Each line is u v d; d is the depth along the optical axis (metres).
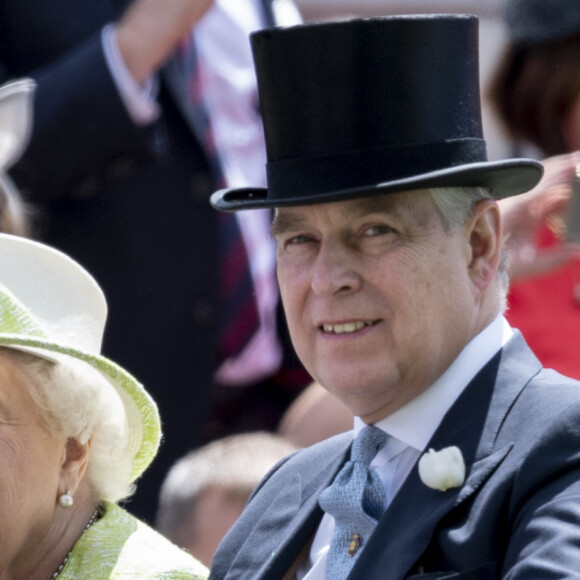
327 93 12.95
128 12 21.47
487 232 13.26
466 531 12.09
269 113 13.28
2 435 14.40
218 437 23.25
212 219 22.23
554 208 18.11
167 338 21.92
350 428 20.94
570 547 11.22
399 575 12.12
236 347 22.97
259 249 23.00
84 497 15.30
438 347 12.96
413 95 12.91
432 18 12.98
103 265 21.75
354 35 12.88
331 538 13.52
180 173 22.03
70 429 14.73
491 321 13.38
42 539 14.93
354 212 12.80
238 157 22.78
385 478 13.30
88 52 21.42
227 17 22.95
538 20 19.36
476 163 12.77
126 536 15.25
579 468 11.84
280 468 15.11
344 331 12.93
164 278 21.91
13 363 14.50
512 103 19.59
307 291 13.07
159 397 21.89
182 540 19.22
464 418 12.84
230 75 22.81
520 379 12.93
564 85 19.20
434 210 12.91
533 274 18.25
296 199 12.78
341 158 12.93
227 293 22.70
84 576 14.92
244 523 14.69
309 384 23.73
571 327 18.89
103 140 21.39
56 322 14.89
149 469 21.86
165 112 22.00
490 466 12.33
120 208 21.73
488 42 28.03
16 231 20.09
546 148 19.45
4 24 22.06
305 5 29.23
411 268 12.78
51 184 21.44
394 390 13.07
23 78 21.94
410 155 12.90
